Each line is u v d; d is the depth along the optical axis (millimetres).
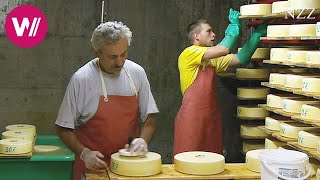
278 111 3416
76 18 4441
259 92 4113
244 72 4137
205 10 4617
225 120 4754
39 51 4414
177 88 4660
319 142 2807
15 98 4414
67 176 3221
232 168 2314
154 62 4598
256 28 4082
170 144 4707
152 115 2703
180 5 4582
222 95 4723
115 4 4484
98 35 2346
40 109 4457
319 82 3012
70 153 3516
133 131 2664
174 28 4594
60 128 2523
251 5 3664
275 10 3400
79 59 4480
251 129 4102
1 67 4367
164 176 2160
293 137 3234
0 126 4402
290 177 1933
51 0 4391
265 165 1963
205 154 2342
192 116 3957
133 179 2119
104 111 2555
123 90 2590
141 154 2242
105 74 2559
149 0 4535
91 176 2217
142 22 4543
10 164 3160
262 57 4027
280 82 3504
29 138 3607
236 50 4688
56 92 4465
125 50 2373
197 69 3961
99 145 2594
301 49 3383
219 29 4652
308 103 3170
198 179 2156
